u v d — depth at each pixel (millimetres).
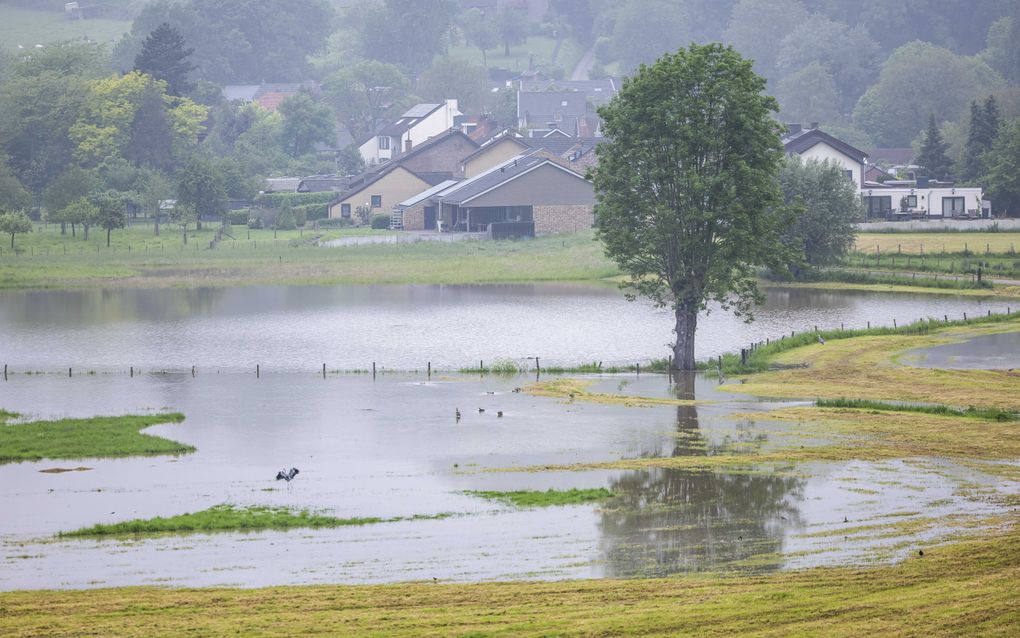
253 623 42688
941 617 40281
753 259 100938
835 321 127375
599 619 42250
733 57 100188
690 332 102500
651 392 91375
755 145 99562
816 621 40812
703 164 101750
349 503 61281
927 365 98562
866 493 61125
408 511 59562
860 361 101125
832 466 67062
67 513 59906
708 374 99062
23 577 49812
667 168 100500
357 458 71250
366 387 94875
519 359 107375
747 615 41969
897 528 54562
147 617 43625
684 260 102375
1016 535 52219
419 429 78875
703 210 99875
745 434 76000
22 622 43062
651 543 53531
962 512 57125
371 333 123438
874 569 47875
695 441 74250
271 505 60969
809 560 50062
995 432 74875
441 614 43469
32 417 83125
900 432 75375
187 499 62438
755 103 99062
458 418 82125
